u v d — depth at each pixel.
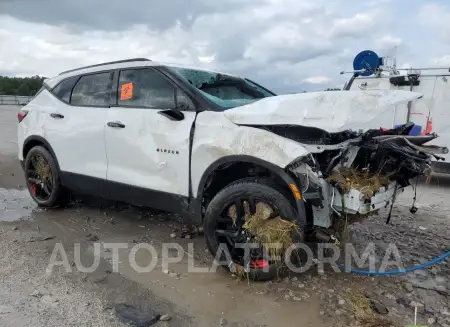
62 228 4.98
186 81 4.21
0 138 12.98
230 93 4.83
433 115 8.54
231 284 3.66
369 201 3.36
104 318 3.02
